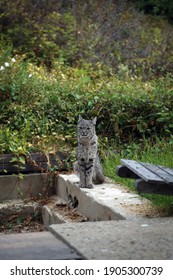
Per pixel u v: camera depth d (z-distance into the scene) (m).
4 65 13.17
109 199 9.00
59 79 13.52
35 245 6.96
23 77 12.81
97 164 10.05
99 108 12.20
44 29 16.91
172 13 20.66
